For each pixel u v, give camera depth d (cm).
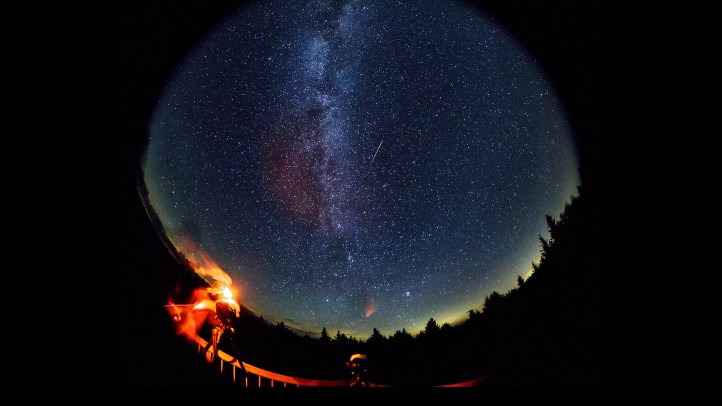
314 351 387
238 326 373
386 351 394
